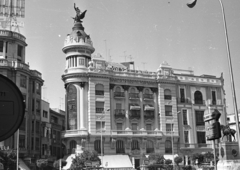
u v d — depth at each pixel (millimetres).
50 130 76000
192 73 80375
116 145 66750
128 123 68625
